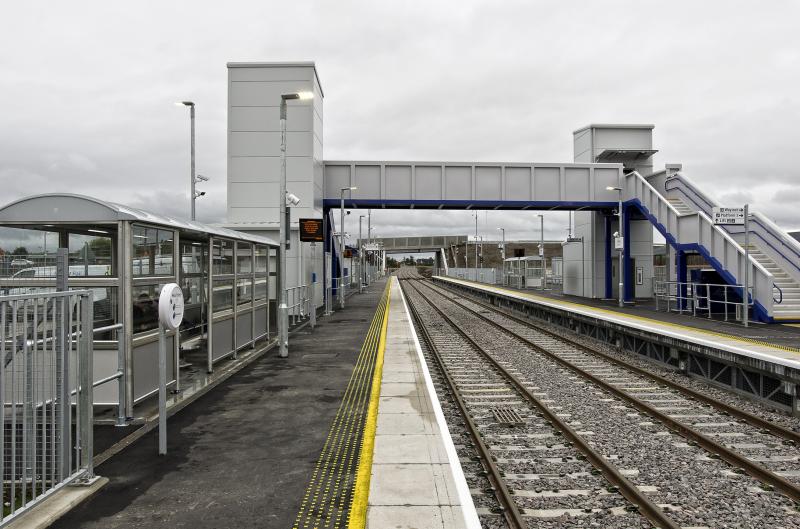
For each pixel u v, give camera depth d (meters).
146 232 8.38
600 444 7.52
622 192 31.44
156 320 8.69
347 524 4.70
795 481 6.41
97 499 5.22
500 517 5.30
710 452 7.20
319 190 29.00
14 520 4.65
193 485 5.54
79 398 5.52
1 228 8.16
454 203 30.84
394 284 73.12
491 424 8.42
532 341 18.55
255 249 14.79
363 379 10.73
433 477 5.50
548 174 31.45
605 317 18.75
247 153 27.27
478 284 62.03
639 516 5.32
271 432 7.29
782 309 20.48
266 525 4.70
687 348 13.04
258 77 27.30
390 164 30.78
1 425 4.40
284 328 13.41
